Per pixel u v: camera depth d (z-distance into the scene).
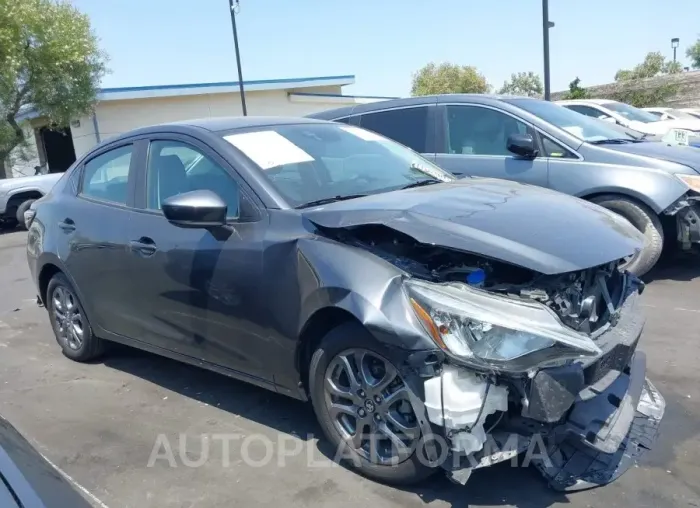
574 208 3.27
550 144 6.23
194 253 3.60
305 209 3.33
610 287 3.25
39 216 5.02
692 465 3.07
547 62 13.77
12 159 23.45
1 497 1.62
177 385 4.39
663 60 43.06
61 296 4.97
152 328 4.05
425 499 2.92
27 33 21.77
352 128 4.52
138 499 3.05
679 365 4.18
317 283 3.01
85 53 23.00
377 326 2.76
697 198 5.59
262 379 3.45
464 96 6.91
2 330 6.07
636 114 13.45
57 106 22.62
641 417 3.39
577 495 2.89
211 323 3.60
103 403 4.16
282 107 29.14
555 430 2.78
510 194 3.47
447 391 2.65
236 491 3.07
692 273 6.27
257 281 3.30
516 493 2.93
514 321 2.61
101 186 4.52
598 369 2.78
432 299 2.69
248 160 3.61
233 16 21.33
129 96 24.34
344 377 3.11
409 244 3.06
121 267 4.12
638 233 3.27
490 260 2.87
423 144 7.03
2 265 9.91
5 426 2.09
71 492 1.83
